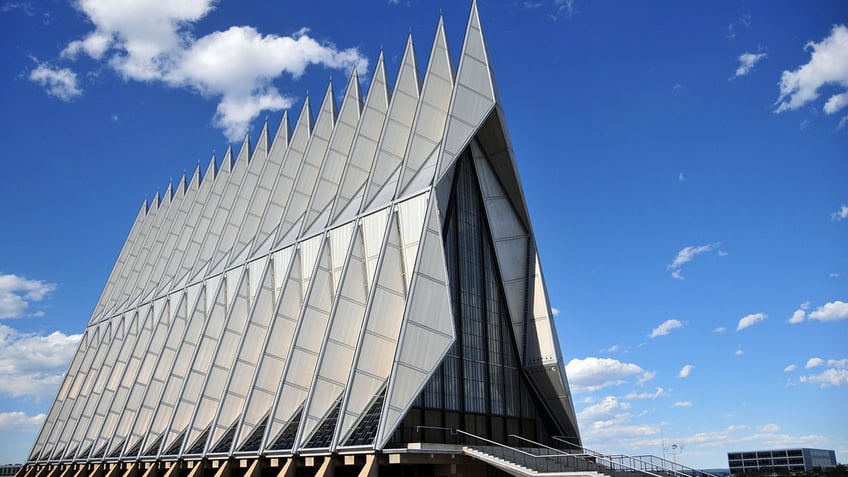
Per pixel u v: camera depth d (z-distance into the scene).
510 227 36.94
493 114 35.16
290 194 42.22
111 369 52.88
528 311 36.19
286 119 49.25
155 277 56.28
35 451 58.66
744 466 113.56
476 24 36.12
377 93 40.28
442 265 30.27
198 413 36.72
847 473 82.81
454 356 32.03
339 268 34.62
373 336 29.45
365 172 38.56
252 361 36.69
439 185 33.25
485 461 27.75
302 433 28.77
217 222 51.22
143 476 39.59
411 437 28.19
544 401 35.81
